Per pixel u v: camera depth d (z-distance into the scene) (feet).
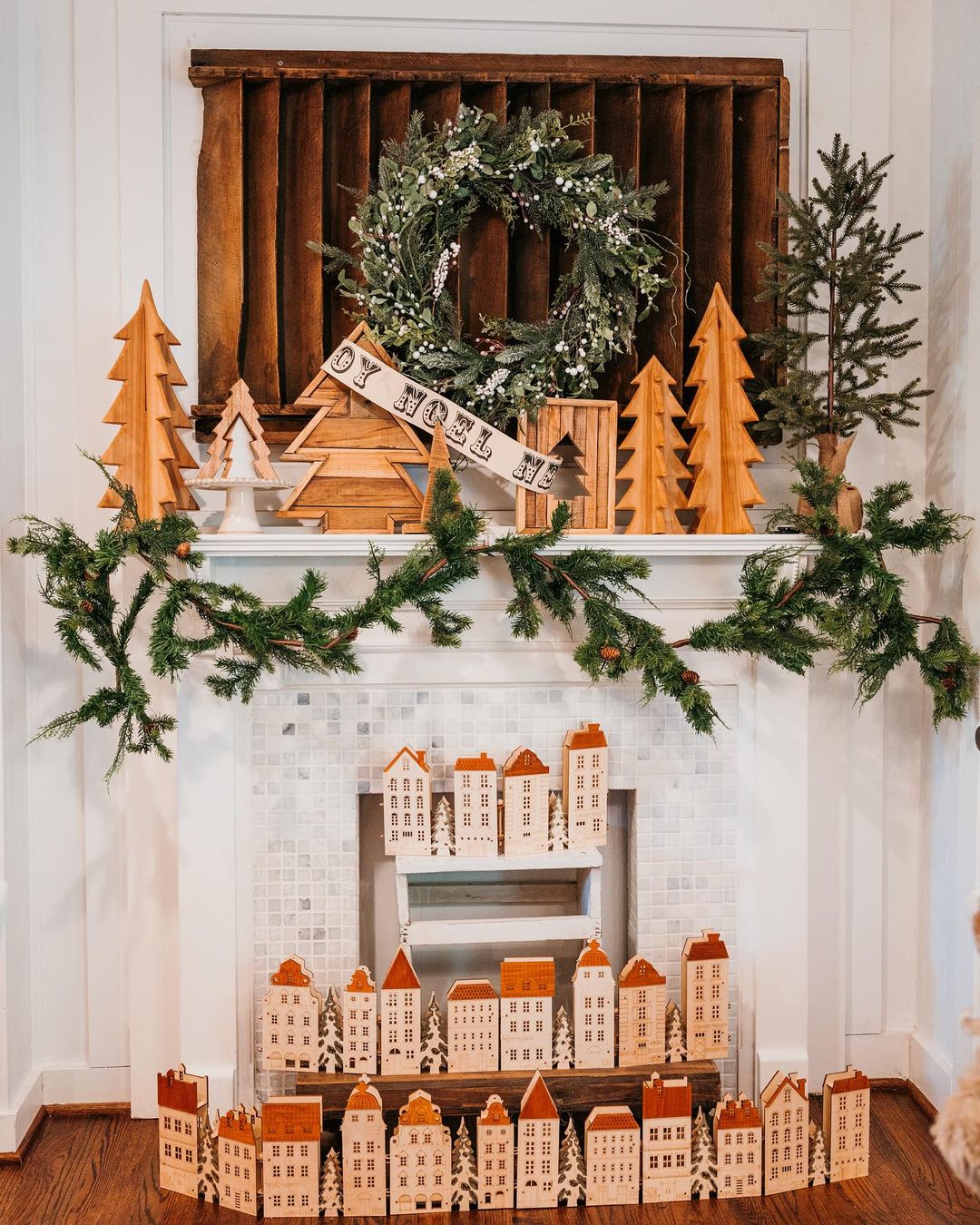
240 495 6.20
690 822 6.69
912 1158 6.45
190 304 6.81
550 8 6.89
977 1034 4.38
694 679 5.82
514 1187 5.93
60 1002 7.03
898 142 7.12
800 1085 6.16
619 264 6.52
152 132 6.71
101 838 6.97
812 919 7.22
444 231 6.52
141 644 6.86
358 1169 5.84
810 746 7.17
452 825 6.45
